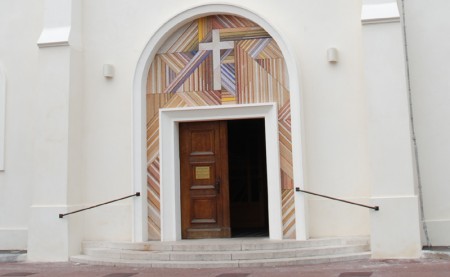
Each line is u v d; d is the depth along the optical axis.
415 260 9.55
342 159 10.75
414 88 10.77
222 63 11.43
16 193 12.09
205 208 11.62
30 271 9.77
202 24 11.59
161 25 11.45
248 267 9.51
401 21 10.81
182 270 9.39
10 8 12.57
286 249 10.02
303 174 10.62
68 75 11.32
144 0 11.80
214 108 11.31
